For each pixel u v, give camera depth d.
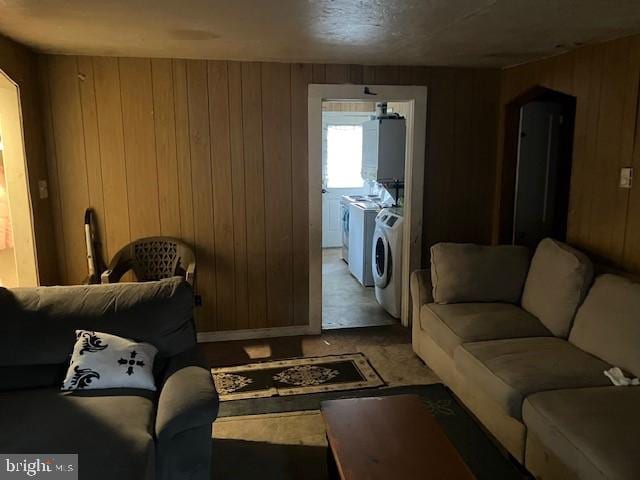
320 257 4.30
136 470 1.79
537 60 3.89
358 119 7.80
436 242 4.52
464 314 3.30
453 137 4.38
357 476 1.80
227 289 4.22
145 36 3.08
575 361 2.60
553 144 4.45
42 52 3.60
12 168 3.37
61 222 3.88
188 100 3.91
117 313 2.57
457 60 3.93
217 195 4.08
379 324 4.64
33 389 2.39
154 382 2.41
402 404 2.31
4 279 3.64
